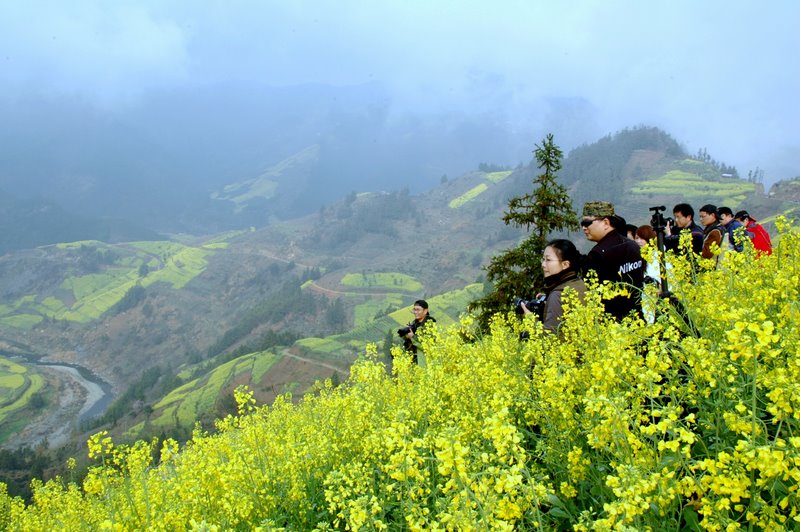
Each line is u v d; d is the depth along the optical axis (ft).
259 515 15.40
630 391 10.44
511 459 9.25
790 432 8.18
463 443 13.84
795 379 8.48
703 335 12.60
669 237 26.81
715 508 8.09
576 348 14.51
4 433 638.53
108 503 16.70
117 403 625.41
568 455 11.07
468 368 17.03
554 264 19.75
